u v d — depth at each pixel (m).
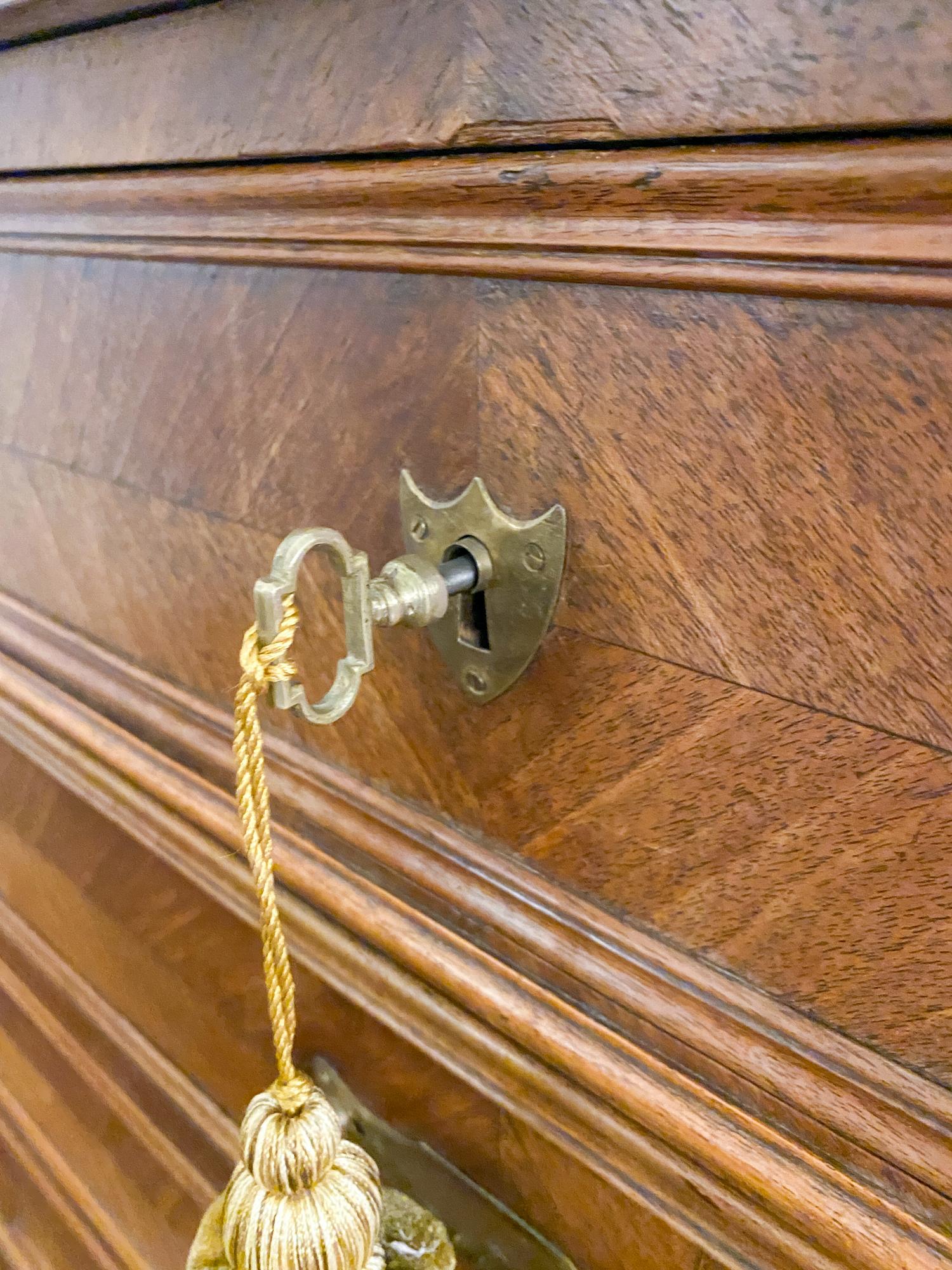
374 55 0.31
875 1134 0.31
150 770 0.55
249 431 0.42
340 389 0.38
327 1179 0.36
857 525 0.26
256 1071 0.58
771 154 0.24
